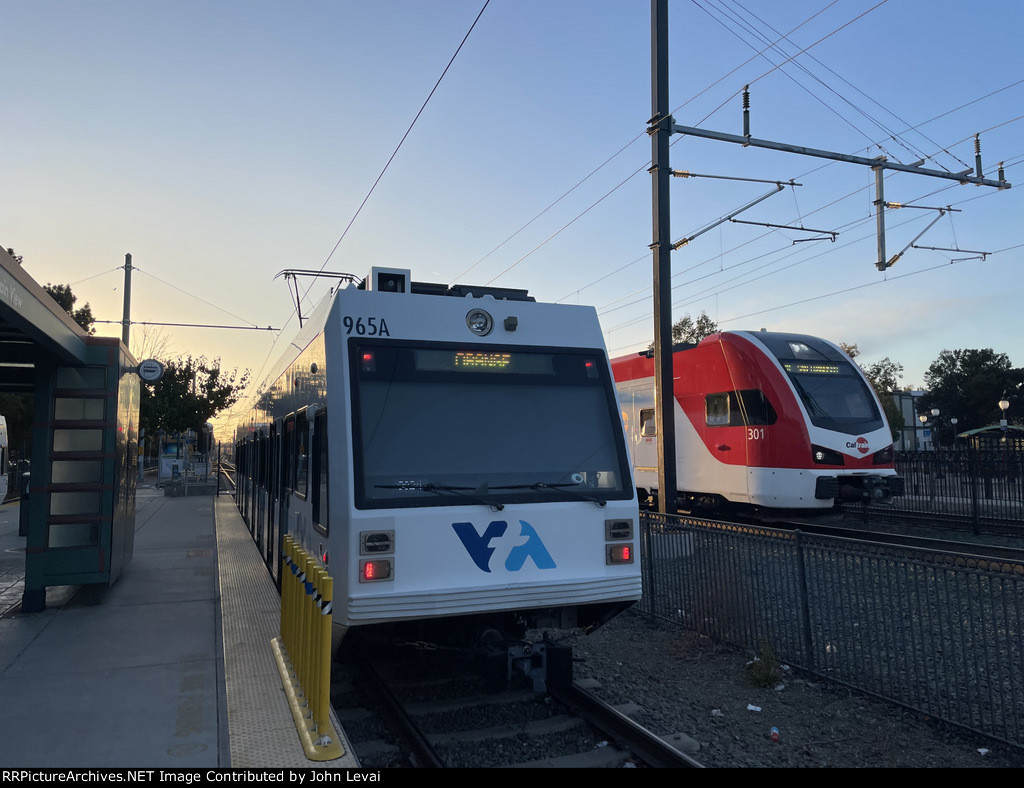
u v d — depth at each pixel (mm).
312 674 4574
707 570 7480
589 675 6461
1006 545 12500
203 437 37750
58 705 4945
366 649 6312
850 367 13812
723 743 5047
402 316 5551
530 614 5645
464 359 5621
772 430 13000
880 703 5660
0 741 4348
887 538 12945
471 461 5379
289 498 7539
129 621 7223
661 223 10938
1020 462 14281
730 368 13945
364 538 4926
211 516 17484
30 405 33688
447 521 5145
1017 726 4777
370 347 5391
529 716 5391
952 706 5238
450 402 5484
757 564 6859
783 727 5344
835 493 12539
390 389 5336
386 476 5105
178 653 6152
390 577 4961
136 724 4613
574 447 5742
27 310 5793
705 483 14523
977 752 4836
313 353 6320
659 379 10875
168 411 31594
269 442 10102
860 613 5875
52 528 7844
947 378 70812
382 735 5141
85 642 6488
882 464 13070
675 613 7961
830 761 4742
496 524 5273
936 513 15266
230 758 4129
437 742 4852
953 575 5238
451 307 5707
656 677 6520
